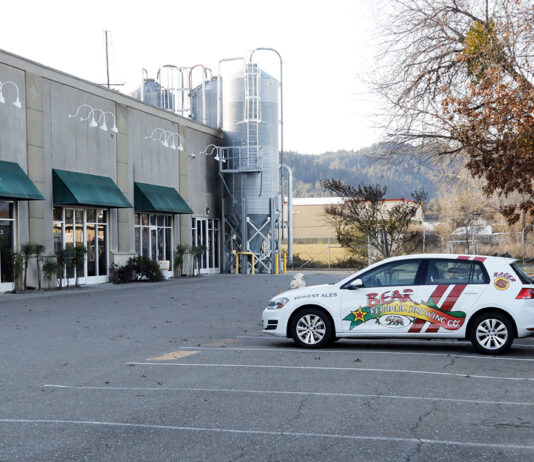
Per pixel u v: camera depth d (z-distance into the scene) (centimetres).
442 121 1586
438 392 824
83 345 1249
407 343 1284
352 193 2302
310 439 619
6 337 1357
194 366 1016
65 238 2830
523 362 1050
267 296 2397
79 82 2908
